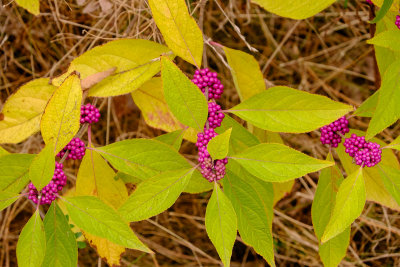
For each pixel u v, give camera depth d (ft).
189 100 2.40
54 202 2.43
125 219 2.38
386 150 2.61
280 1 2.52
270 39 4.33
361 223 4.24
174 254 4.23
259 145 2.39
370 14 2.84
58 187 2.45
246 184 2.48
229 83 4.23
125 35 3.13
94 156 2.61
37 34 3.90
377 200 2.65
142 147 2.47
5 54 3.94
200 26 2.83
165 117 2.78
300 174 2.35
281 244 4.29
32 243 2.38
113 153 2.48
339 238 2.59
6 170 2.42
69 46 3.88
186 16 2.47
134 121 4.22
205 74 2.53
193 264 4.23
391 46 2.44
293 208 4.32
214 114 2.50
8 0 3.61
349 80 4.47
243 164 2.39
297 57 4.44
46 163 2.35
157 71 2.59
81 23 3.72
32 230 2.39
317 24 4.35
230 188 2.48
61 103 2.37
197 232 4.32
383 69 2.69
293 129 2.43
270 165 2.37
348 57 4.45
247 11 3.95
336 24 4.32
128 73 2.58
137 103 2.78
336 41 4.43
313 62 4.46
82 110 2.55
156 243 4.26
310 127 2.42
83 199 2.40
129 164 2.48
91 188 2.64
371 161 2.45
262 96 2.45
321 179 2.61
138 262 4.19
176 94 2.39
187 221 4.32
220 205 2.39
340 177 2.61
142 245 2.36
